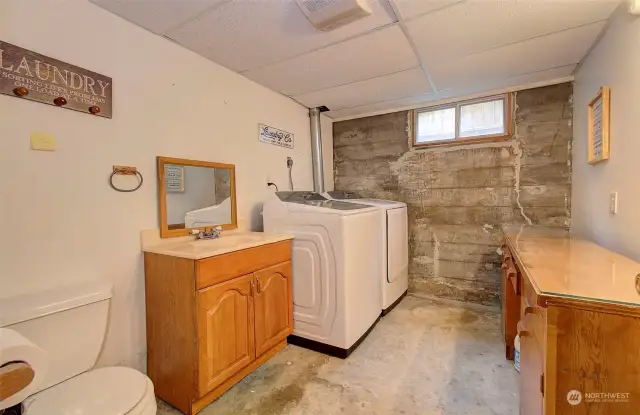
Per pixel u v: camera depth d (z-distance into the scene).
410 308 3.08
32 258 1.39
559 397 0.94
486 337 2.45
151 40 1.87
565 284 1.03
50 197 1.44
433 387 1.83
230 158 2.43
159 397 1.77
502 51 2.14
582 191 2.36
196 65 2.15
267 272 2.08
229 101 2.42
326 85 2.77
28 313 1.20
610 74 1.76
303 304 2.35
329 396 1.77
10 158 1.32
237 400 1.74
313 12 1.63
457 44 2.04
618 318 0.87
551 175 2.76
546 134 2.77
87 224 1.58
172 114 2.00
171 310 1.68
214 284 1.68
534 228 2.59
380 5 1.61
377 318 2.71
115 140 1.69
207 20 1.74
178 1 1.57
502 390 1.79
